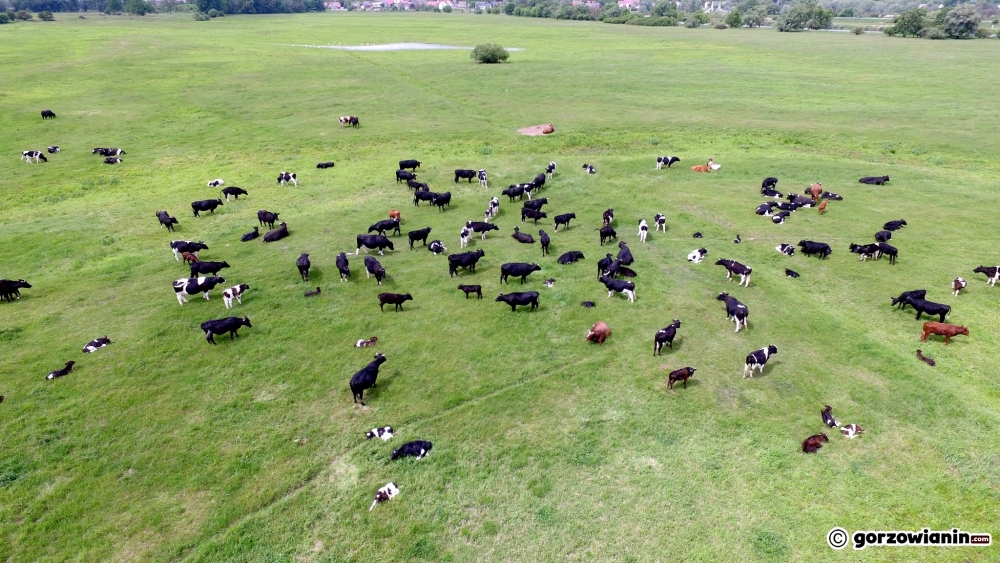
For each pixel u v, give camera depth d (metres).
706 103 53.31
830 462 12.84
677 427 14.08
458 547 11.18
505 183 34.16
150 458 13.44
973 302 19.41
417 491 12.43
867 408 14.52
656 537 11.26
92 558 11.05
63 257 24.88
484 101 56.09
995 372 15.73
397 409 14.96
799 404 14.77
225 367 16.84
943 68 69.38
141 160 39.53
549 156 39.81
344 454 13.50
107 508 12.12
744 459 13.03
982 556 10.69
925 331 17.36
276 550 11.17
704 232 26.58
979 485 12.16
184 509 12.07
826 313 19.02
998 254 23.00
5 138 43.91
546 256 24.30
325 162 38.16
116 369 16.77
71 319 19.62
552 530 11.48
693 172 35.56
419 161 38.47
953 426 13.80
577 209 29.98
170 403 15.30
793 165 36.28
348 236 26.72
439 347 17.70
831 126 44.41
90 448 13.75
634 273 22.09
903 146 39.06
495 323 19.03
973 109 47.44
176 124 48.72
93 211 30.28
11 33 111.50
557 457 13.27
